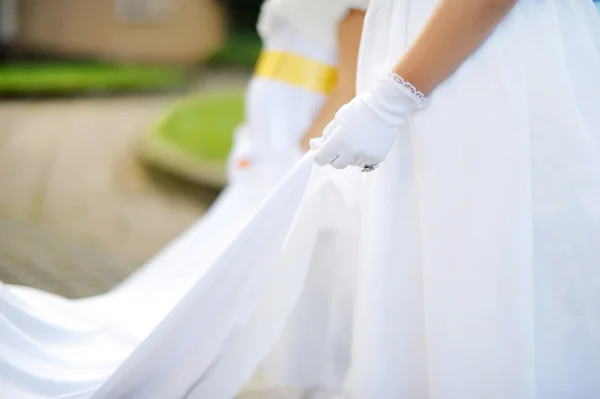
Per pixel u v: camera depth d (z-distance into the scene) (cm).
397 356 150
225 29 1341
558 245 146
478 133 142
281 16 212
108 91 921
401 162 150
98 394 148
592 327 148
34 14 1111
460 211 142
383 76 142
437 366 144
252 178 235
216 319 153
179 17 1236
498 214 140
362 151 141
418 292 150
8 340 169
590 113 154
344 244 171
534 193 145
